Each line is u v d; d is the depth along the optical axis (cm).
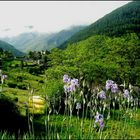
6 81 5647
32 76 7444
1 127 2281
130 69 5009
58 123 2719
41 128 2473
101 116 1362
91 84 3947
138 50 5481
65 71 4069
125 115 2552
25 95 4475
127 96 2070
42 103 3662
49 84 3678
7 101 2500
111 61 5269
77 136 1586
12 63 10969
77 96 2966
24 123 2581
